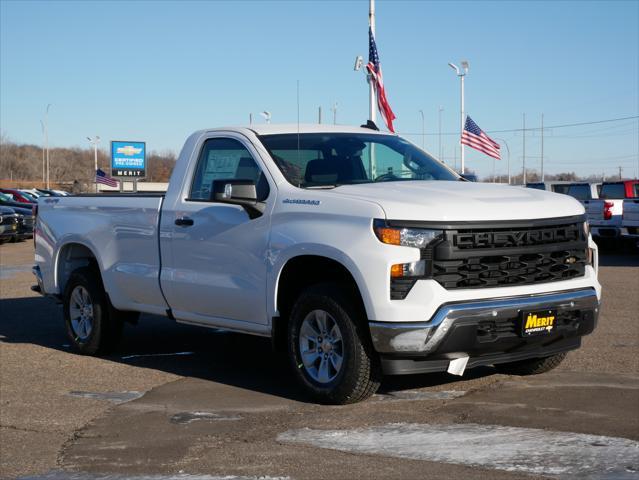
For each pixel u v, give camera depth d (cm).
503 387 679
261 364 808
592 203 2214
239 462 500
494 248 605
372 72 2091
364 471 475
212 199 668
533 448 510
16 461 521
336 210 620
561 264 644
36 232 947
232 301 704
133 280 804
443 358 601
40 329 1048
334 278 655
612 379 703
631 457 490
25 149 11962
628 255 2145
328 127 766
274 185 678
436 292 583
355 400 625
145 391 700
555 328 629
